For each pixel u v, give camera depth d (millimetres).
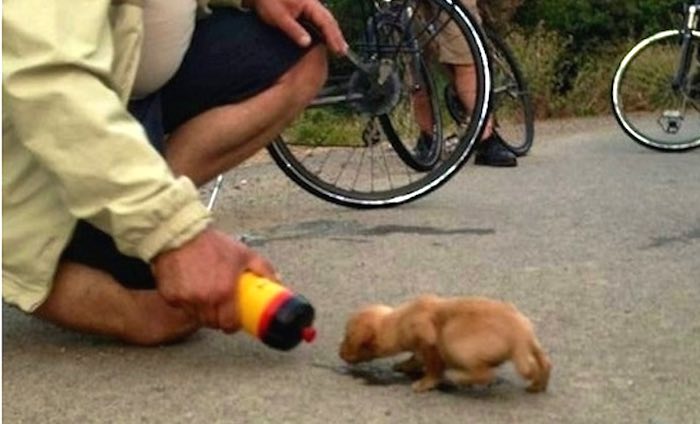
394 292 3051
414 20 4477
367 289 3074
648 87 7391
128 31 2406
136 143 2254
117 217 2246
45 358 2502
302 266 3318
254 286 2303
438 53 4586
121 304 2518
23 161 2422
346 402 2289
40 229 2443
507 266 3338
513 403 2287
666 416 2277
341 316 2818
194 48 2758
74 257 2514
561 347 2613
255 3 2805
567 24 9180
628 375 2457
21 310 2541
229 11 2809
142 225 2248
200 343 2574
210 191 4520
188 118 2820
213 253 2285
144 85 2584
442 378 2330
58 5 2250
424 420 2217
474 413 2244
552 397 2326
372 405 2277
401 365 2402
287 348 2322
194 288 2270
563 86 8539
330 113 4660
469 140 4434
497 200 4449
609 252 3535
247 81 2805
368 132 4574
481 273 3250
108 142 2238
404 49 4430
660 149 6438
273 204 4340
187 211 2268
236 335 2613
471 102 4543
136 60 2418
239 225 3949
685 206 4359
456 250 3527
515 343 2244
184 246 2270
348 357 2383
